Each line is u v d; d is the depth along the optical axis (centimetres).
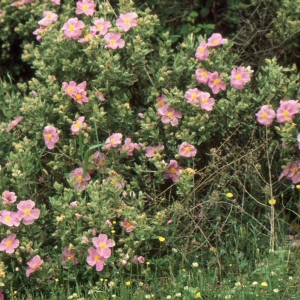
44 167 507
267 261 432
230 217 476
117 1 589
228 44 506
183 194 469
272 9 577
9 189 479
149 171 482
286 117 474
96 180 469
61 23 542
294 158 484
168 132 493
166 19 613
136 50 491
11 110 521
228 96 486
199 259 462
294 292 419
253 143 477
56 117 504
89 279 448
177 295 409
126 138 500
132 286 448
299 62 579
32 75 647
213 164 470
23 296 443
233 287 436
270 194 468
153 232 452
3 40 621
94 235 445
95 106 484
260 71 573
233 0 593
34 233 458
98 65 488
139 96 528
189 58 511
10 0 607
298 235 473
